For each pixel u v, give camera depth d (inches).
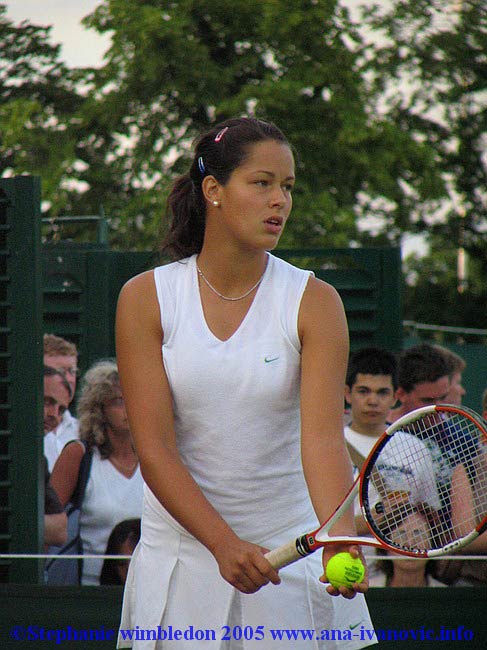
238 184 304.7
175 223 333.1
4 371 479.2
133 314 315.9
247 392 307.7
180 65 2006.6
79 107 2186.3
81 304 719.1
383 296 699.4
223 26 2119.8
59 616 436.5
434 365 608.1
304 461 301.9
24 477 474.9
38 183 480.4
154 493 307.7
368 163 2012.8
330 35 2105.1
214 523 297.4
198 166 318.0
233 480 312.7
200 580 317.1
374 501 389.1
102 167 2164.1
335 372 310.2
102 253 718.5
